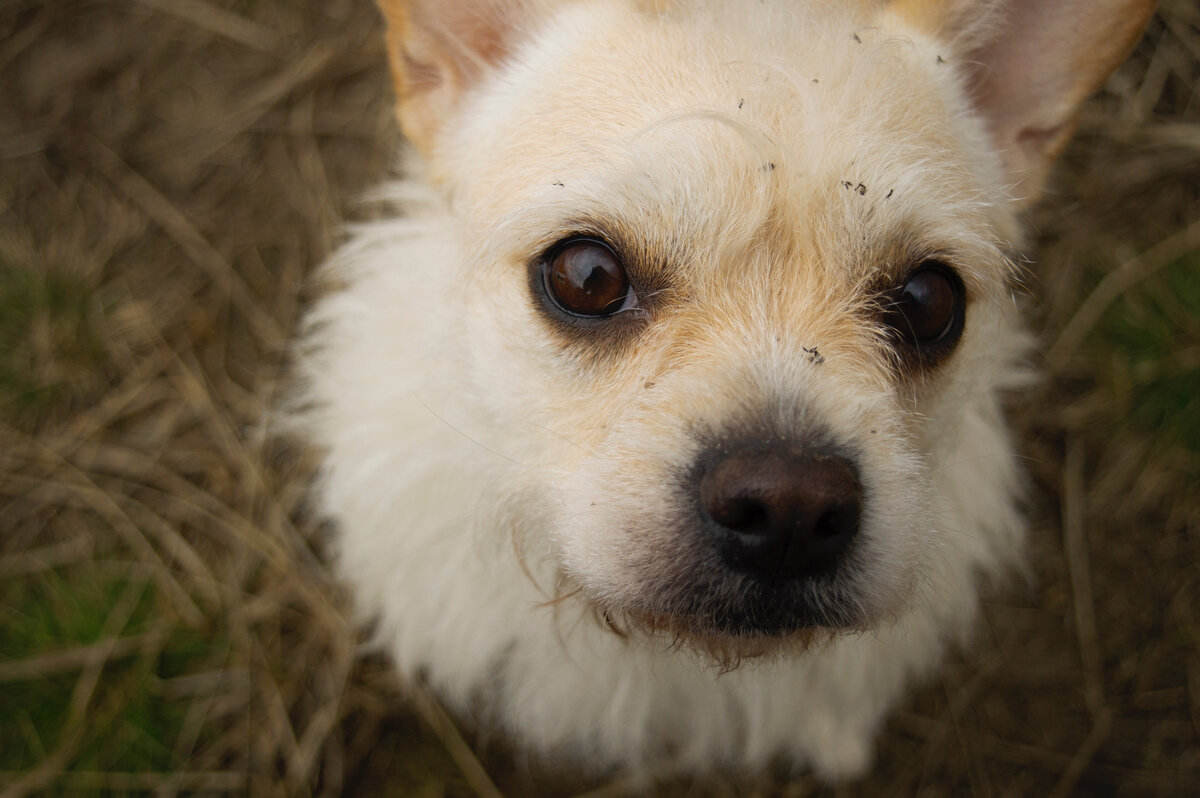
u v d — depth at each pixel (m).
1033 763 0.37
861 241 0.26
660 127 0.25
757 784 0.36
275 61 0.42
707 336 0.26
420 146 0.29
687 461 0.25
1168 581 0.38
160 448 0.38
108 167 0.40
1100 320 0.41
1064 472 0.39
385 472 0.31
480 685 0.34
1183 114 0.43
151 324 0.39
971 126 0.29
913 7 0.28
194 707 0.35
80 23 0.41
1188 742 0.37
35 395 0.38
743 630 0.26
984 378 0.30
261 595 0.37
